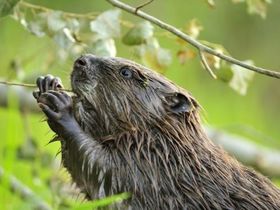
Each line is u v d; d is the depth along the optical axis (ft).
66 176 44.09
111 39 40.68
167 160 37.42
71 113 37.32
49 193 44.32
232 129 59.57
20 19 40.34
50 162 45.88
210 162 37.83
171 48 62.75
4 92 49.11
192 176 37.42
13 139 51.67
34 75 45.70
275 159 53.98
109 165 37.09
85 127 37.93
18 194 42.55
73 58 41.42
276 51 67.87
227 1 67.56
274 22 67.92
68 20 40.50
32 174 45.88
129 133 37.73
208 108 65.16
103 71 38.06
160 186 37.19
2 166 44.37
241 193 37.55
